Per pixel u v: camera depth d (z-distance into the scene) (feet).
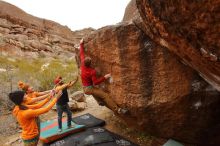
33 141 16.31
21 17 129.59
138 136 22.72
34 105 16.46
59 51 121.49
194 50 11.43
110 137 21.65
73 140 21.45
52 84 40.86
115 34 17.65
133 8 22.40
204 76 14.99
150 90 17.40
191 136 18.86
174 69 16.52
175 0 9.91
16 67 61.05
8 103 32.17
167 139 20.04
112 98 19.29
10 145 23.24
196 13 9.53
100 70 19.29
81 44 19.71
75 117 26.76
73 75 49.24
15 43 98.07
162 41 14.35
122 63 17.83
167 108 17.38
